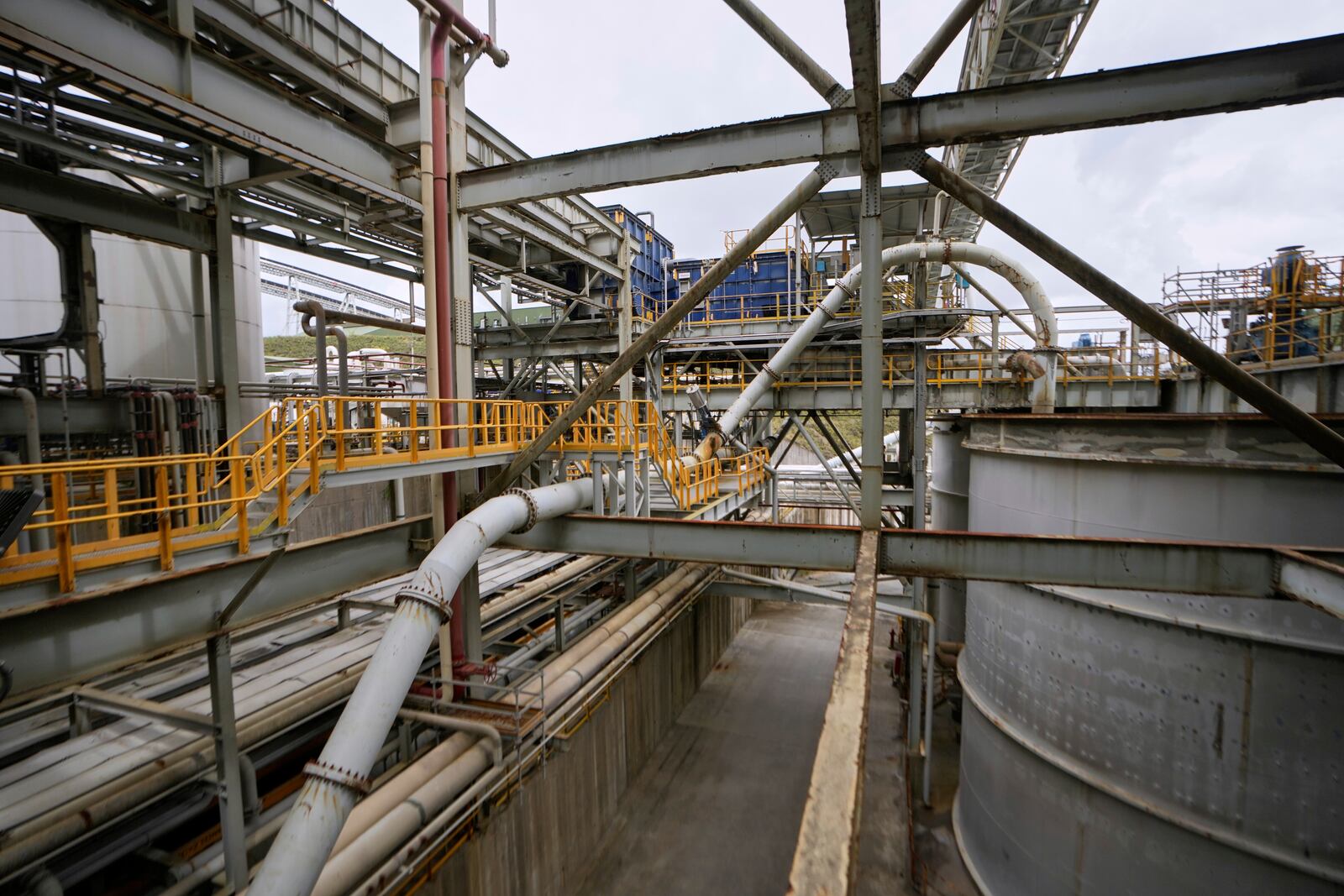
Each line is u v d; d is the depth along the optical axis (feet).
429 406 27.22
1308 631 24.73
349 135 28.99
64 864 19.63
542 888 33.73
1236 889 26.08
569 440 36.47
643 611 44.78
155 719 20.49
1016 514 36.29
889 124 21.54
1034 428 34.81
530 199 28.02
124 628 16.10
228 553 18.60
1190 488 28.27
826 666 71.51
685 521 26.08
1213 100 18.86
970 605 40.93
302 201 39.83
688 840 41.06
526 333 78.84
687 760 50.96
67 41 19.13
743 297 72.43
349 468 22.45
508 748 28.76
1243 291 58.13
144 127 32.50
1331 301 47.62
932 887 37.42
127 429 39.04
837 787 7.47
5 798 19.51
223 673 19.51
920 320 55.67
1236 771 26.27
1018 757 34.17
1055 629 32.07
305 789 16.88
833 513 105.19
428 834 22.77
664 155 25.64
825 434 69.46
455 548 22.58
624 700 45.85
